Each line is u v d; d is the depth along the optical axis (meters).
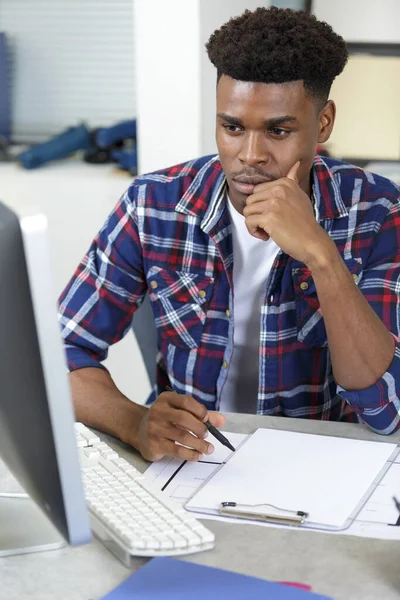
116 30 3.85
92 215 3.40
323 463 1.46
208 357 1.91
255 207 1.65
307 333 1.86
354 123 3.52
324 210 1.88
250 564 1.16
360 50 3.52
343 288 1.62
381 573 1.13
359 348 1.62
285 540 1.22
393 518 1.27
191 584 1.10
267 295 1.85
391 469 1.43
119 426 1.60
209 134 3.06
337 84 3.52
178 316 1.92
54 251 3.46
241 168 1.67
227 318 1.90
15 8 3.91
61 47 3.91
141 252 1.94
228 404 1.96
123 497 1.30
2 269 0.94
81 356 1.85
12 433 1.07
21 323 0.95
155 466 1.47
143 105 3.02
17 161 3.75
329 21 3.65
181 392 1.94
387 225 1.89
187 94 2.96
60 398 0.97
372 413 1.61
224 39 1.63
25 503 1.32
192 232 1.90
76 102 3.95
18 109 3.99
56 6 3.87
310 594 1.07
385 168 3.49
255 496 1.34
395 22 3.55
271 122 1.62
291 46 1.59
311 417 1.90
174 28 2.91
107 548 1.21
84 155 3.73
